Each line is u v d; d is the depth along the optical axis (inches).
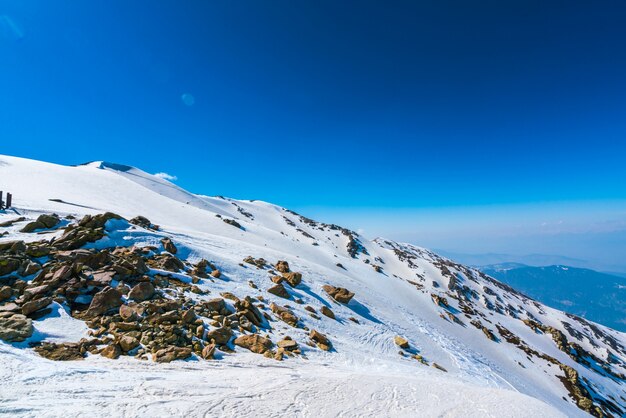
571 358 2987.2
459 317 2834.6
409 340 1384.1
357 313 1496.1
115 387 392.5
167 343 571.2
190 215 3029.0
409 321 1795.0
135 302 684.1
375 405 486.3
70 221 1178.6
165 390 408.8
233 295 995.9
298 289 1453.0
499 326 3088.1
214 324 729.6
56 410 317.4
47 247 809.5
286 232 5787.4
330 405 456.1
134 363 485.7
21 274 678.5
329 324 1167.0
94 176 3302.2
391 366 915.4
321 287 1656.0
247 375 528.7
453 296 3988.7
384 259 5649.6
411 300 2691.9
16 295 597.6
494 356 2076.8
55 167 3157.0
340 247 5836.6
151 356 522.9
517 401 619.8
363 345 1092.5
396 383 625.6
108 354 491.5
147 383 420.5
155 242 1162.0
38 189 2082.9
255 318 878.4
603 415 1855.3
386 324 1507.1
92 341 517.3
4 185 1996.8
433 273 5132.9
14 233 958.4
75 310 607.8
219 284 1080.8
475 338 2330.2
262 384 491.5
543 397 1571.1
